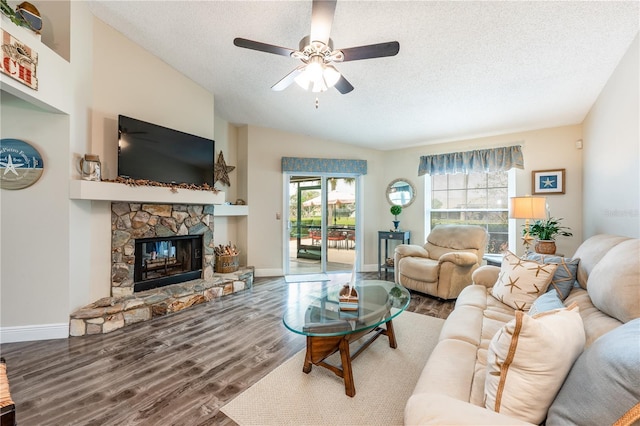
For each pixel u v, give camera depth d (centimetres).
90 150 264
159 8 234
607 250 178
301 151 506
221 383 182
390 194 541
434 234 429
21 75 196
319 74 202
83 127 255
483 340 158
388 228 542
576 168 379
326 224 525
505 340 94
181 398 167
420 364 207
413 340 245
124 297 285
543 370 89
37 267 236
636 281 122
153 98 312
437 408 83
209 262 379
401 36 226
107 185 254
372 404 164
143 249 317
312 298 272
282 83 238
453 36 224
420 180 513
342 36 227
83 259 259
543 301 159
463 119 383
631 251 138
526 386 91
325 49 190
